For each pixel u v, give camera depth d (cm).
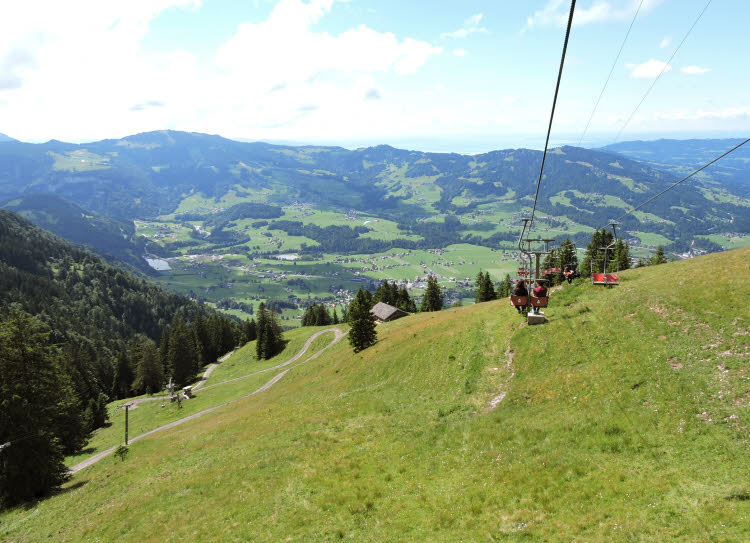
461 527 1647
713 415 1777
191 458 3875
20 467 4462
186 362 14188
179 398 10781
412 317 10300
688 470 1523
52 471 4719
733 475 1406
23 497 4456
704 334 2373
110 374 17550
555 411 2439
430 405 3472
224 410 8069
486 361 3741
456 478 2091
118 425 10338
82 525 2997
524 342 3572
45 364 4991
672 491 1435
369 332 7950
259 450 3397
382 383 4909
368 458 2653
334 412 4084
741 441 1564
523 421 2461
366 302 8038
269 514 2200
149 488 3306
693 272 3297
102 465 5750
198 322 17312
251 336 19850
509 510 1661
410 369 4806
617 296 3497
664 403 2009
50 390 4997
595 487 1611
